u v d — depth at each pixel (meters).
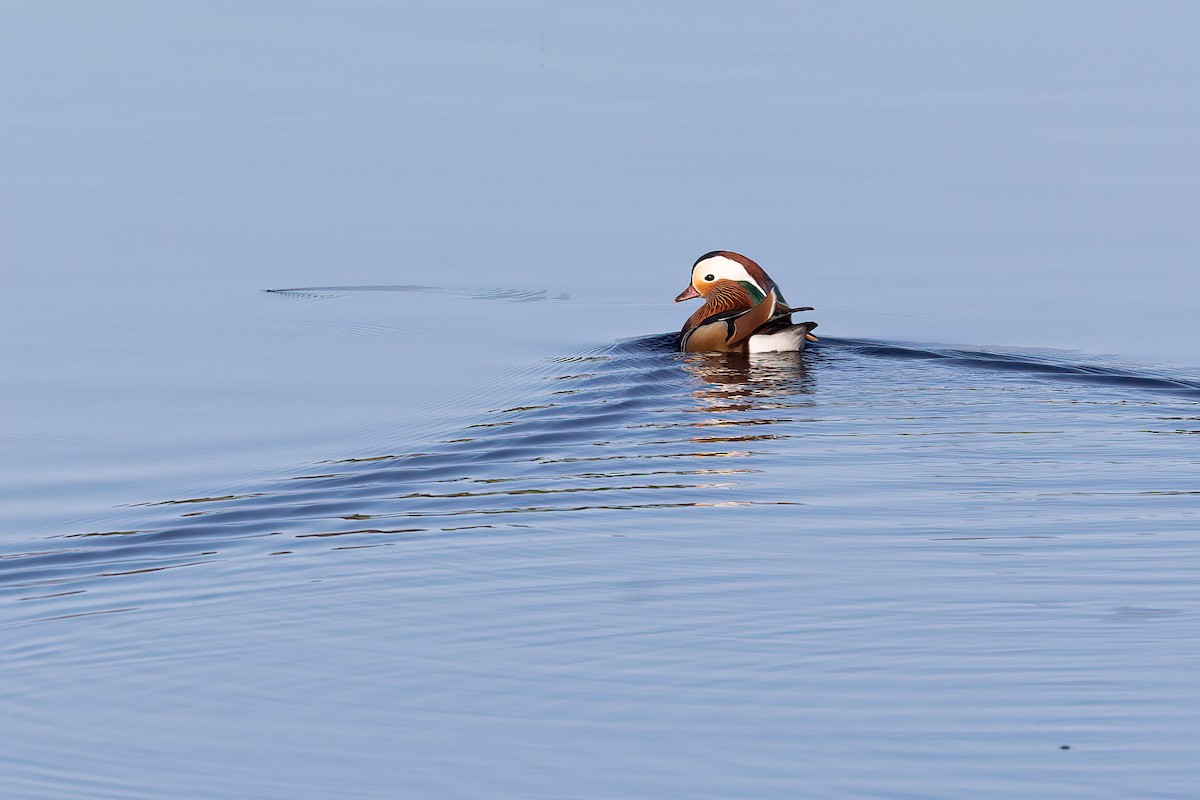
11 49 101.31
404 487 36.38
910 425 40.56
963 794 21.38
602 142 78.69
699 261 50.44
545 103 86.44
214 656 26.20
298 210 68.75
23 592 29.55
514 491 35.62
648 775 22.05
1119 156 75.00
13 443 41.88
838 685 24.56
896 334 51.56
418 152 77.56
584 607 27.91
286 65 96.44
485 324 54.19
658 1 116.62
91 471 39.34
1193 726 23.03
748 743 22.80
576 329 53.72
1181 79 90.88
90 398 46.09
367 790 21.84
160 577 30.22
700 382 45.59
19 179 73.62
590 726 23.42
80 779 22.28
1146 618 27.06
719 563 30.19
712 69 94.38
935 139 78.62
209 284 59.09
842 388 44.56
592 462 37.94
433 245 63.88
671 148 77.38
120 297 57.31
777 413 41.94
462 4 115.56
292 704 24.36
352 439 41.31
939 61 96.56
